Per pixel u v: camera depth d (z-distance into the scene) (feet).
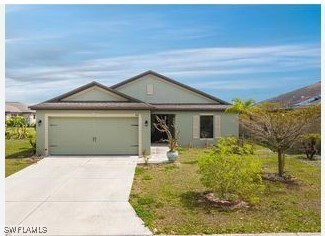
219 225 23.88
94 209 27.91
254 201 27.96
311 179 39.37
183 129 78.59
